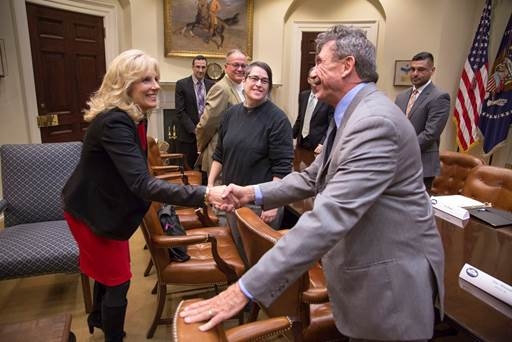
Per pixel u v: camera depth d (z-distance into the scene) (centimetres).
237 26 515
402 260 94
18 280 248
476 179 218
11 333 123
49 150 237
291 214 213
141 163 141
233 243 209
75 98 422
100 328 185
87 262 157
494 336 93
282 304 121
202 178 340
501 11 443
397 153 87
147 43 470
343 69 97
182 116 401
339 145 91
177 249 186
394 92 487
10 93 342
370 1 507
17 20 342
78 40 416
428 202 99
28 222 231
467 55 466
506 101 424
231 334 90
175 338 73
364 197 84
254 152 195
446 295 111
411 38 464
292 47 548
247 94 193
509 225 167
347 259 97
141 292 236
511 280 121
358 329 99
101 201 146
